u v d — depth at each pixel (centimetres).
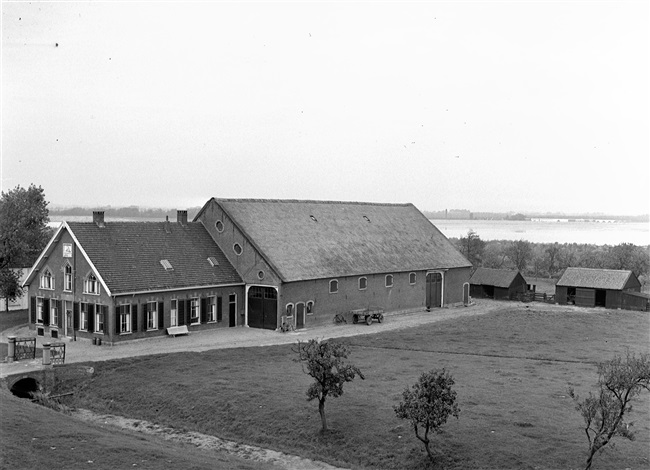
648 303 7500
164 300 5359
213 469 2567
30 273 5550
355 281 6538
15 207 6366
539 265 12419
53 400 3856
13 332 5591
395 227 7844
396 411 2859
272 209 6719
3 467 2314
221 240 6172
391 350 4944
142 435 3244
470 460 2825
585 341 5362
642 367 2705
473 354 4803
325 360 3181
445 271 7694
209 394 3719
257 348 4884
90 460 2489
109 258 5238
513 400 3509
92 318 5144
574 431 3042
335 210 7431
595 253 13038
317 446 3116
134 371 4206
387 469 2873
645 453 2830
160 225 5959
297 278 5881
